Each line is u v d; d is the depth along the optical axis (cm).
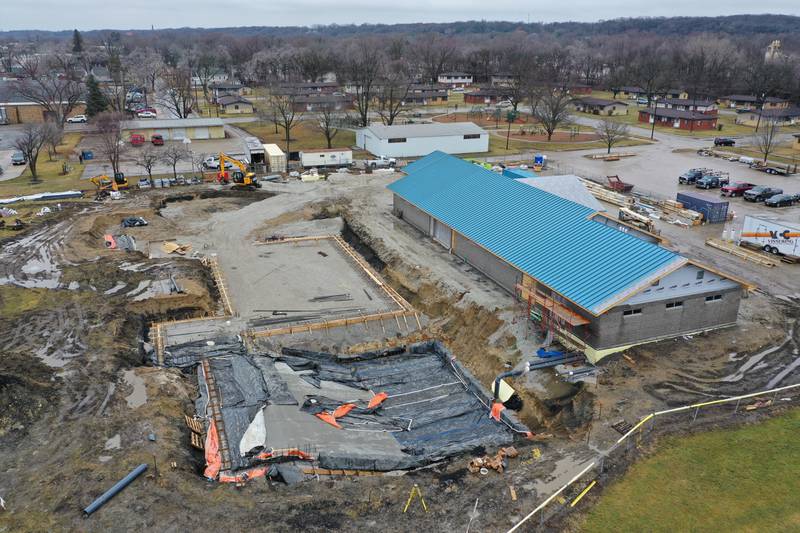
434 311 3909
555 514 2058
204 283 4172
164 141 9450
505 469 2322
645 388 2811
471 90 17112
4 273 4212
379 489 2225
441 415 2914
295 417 2712
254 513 2084
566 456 2367
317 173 7156
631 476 2233
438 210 4719
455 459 2423
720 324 3347
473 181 4900
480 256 4209
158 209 5866
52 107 10862
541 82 14100
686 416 2578
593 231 3588
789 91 13588
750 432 2466
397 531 1994
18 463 2338
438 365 3403
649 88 14300
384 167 7700
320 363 3338
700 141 9881
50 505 2112
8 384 2748
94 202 5975
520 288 3497
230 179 6912
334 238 5125
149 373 3019
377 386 3181
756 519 2025
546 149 9162
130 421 2600
